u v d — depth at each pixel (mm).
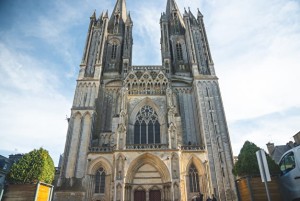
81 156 45438
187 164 44875
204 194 42406
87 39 64312
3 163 62562
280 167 17672
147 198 41812
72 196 40969
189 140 52219
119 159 42281
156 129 50469
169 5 82500
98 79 55875
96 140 49406
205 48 63625
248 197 16594
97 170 44438
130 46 67500
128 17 72500
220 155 46656
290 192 15617
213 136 48781
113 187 40719
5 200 19422
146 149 43219
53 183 52906
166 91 52219
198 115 53438
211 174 44500
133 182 42812
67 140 47062
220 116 51562
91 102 52062
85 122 49438
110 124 53500
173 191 39625
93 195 41938
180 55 67062
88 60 60969
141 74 58281
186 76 61531
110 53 66625
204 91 54906
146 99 53500
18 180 25375
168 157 42719
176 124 49344
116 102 56469
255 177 16859
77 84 54812
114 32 70750
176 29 72875
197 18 71812
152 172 43594
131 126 50250
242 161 26000
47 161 27562
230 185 43531
